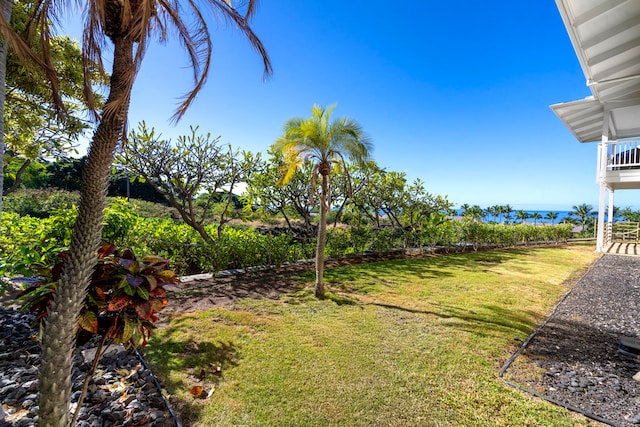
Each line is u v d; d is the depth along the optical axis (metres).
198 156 7.80
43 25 1.68
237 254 6.60
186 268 6.57
